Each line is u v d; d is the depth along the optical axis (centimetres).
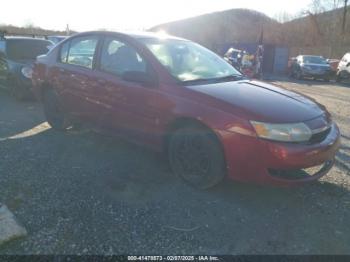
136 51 434
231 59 2131
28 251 273
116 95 441
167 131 397
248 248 289
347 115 830
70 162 444
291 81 1973
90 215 325
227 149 348
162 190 378
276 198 371
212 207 349
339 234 313
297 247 293
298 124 342
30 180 389
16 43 876
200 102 366
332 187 402
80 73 495
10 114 684
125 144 514
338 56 3347
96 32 495
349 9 4472
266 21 5622
